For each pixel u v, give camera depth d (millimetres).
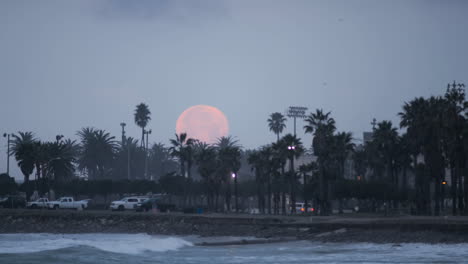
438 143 105750
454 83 105000
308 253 56625
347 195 122375
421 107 110625
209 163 136875
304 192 132500
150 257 52094
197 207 121875
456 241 63812
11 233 93875
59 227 99625
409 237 66750
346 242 67375
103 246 58062
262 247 64562
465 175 102625
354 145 138750
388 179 131000
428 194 111625
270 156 137000
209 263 47594
